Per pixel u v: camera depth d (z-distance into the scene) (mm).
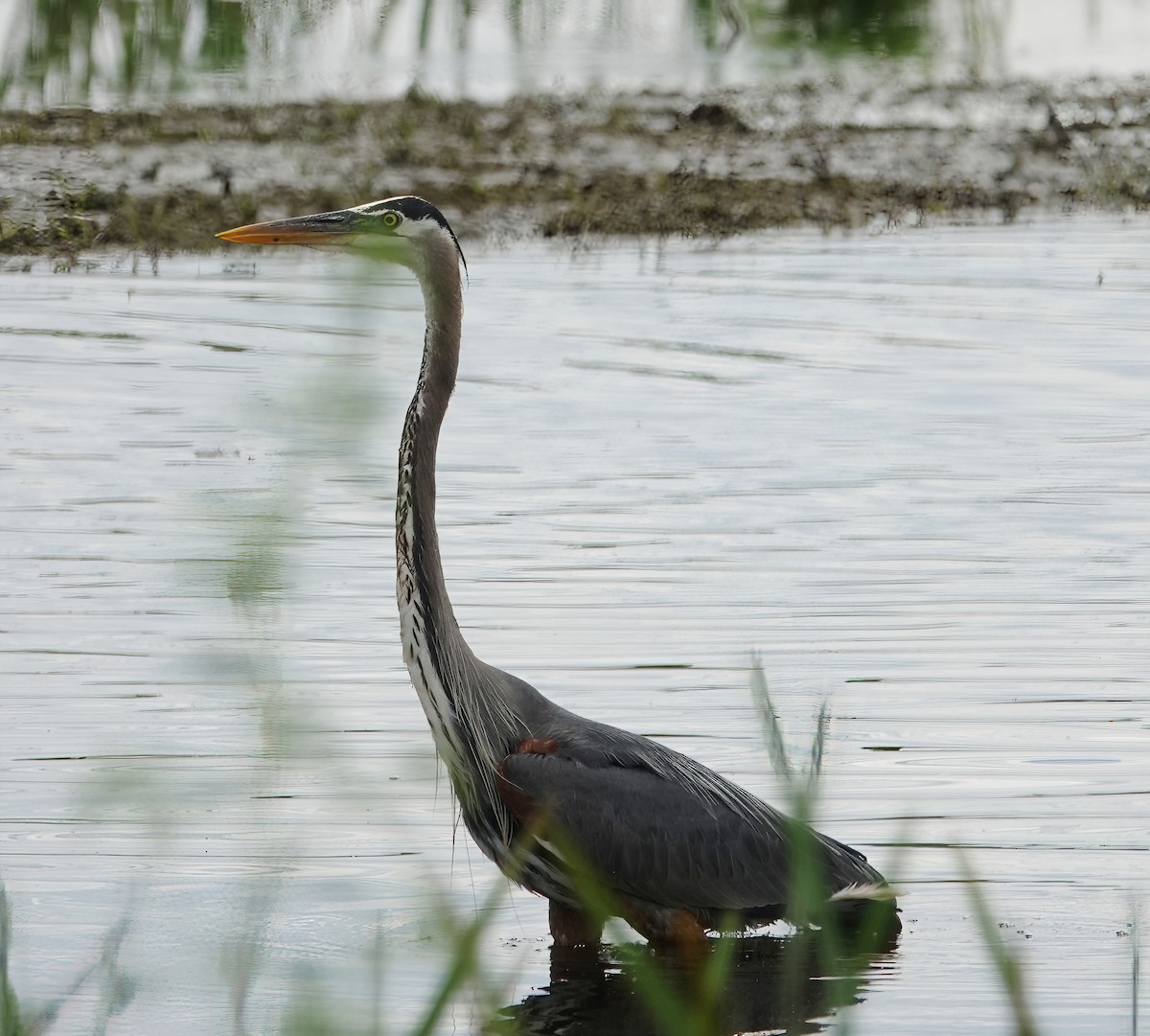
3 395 18000
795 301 22953
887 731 11031
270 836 9609
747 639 12531
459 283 9133
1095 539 14750
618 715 11188
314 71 33094
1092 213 28766
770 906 8922
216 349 19766
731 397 18859
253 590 5113
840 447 17219
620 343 20906
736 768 10383
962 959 8648
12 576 13258
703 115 30641
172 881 9117
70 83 30844
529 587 13539
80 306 21906
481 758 8938
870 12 37156
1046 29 39281
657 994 6387
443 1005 5180
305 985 8133
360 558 14062
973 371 19797
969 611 13109
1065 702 11477
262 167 26781
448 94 31672
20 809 9766
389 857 9602
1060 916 8969
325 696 11156
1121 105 33250
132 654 11836
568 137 29281
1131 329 21516
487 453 17000
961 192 29031
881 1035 7965
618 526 15000
